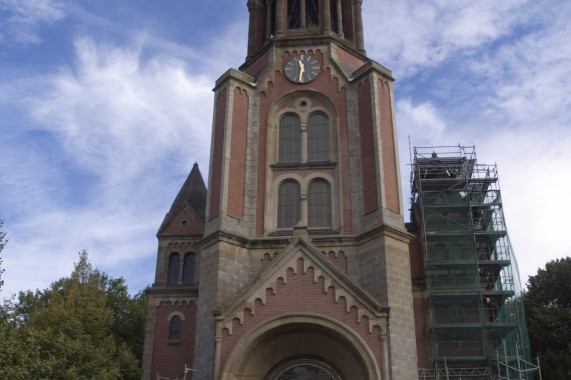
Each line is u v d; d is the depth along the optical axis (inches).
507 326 1585.9
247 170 1485.0
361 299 1159.0
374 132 1445.6
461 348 1578.5
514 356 1536.7
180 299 1630.2
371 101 1488.7
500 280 1776.6
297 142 1541.6
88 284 1905.8
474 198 1878.7
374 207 1362.0
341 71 1584.6
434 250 1720.0
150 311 1627.7
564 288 2246.6
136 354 2251.5
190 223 1729.8
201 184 1855.3
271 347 1190.9
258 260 1357.0
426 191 1813.5
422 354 1589.6
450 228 1753.2
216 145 1505.9
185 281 1673.2
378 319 1144.8
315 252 1205.7
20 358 1248.8
